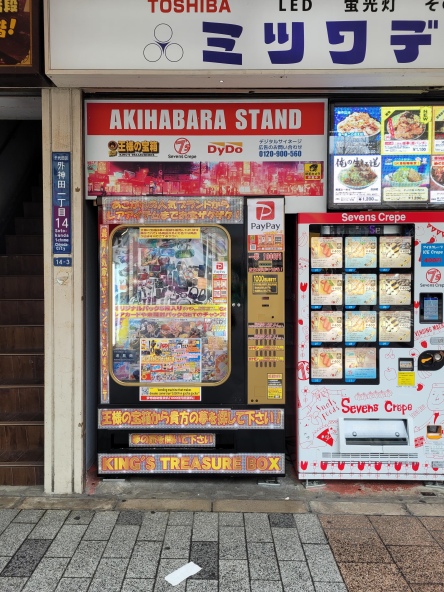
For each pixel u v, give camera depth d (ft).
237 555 10.12
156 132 12.98
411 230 12.89
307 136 13.02
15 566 9.77
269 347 13.12
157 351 13.42
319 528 11.15
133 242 13.39
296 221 13.30
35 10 11.64
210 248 13.38
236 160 13.02
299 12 11.75
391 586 9.20
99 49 11.73
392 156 12.96
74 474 12.77
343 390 13.03
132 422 13.16
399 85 12.59
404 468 13.06
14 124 20.43
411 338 13.01
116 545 10.46
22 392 14.53
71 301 12.77
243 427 13.14
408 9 11.78
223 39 11.75
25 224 19.81
